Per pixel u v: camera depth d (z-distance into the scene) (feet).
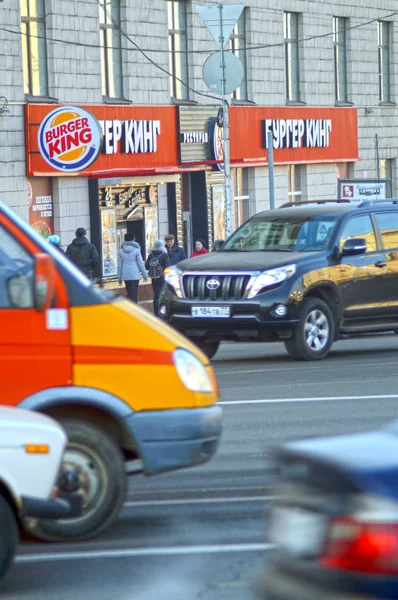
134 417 63.93
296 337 139.95
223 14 202.90
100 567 57.47
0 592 53.67
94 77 256.32
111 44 264.72
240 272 139.13
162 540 62.39
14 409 56.44
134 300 234.17
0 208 64.75
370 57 361.51
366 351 154.81
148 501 72.02
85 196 253.03
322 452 37.01
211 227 294.87
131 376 64.08
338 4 344.90
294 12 328.08
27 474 54.08
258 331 138.21
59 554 60.18
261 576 38.17
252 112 307.17
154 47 275.18
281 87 321.11
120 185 262.47
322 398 113.19
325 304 142.82
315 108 333.42
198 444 65.16
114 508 62.90
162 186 277.64
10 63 232.73
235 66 204.33
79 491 62.59
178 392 64.69
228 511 68.74
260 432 95.61
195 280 141.18
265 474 79.10
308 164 334.85
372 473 34.83
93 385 63.72
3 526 52.85
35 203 240.73
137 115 267.18
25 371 63.21
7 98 232.32
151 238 273.54
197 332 141.59
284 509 38.06
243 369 137.28
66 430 62.64
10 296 63.62
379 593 33.78
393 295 150.41
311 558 36.04
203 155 289.33
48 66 245.04
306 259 141.38
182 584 54.08
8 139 232.94
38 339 63.52
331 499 35.58
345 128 349.20
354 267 146.20
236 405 110.11
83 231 208.95
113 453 62.95
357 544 34.24
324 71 339.98
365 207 151.12
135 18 269.03
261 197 313.12
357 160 354.13
